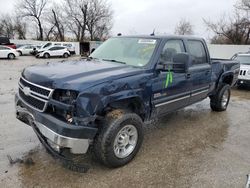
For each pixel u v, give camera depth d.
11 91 8.59
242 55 11.48
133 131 3.70
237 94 9.53
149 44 4.29
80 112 3.03
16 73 14.33
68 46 35.66
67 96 3.07
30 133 4.67
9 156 3.80
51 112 3.24
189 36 5.10
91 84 3.12
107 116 3.40
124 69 3.76
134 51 4.34
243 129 5.40
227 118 6.14
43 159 3.76
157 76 4.02
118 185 3.22
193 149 4.30
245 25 33.25
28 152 3.95
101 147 3.34
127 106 3.83
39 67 3.77
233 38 34.66
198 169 3.65
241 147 4.46
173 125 5.49
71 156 3.88
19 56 32.91
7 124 5.10
